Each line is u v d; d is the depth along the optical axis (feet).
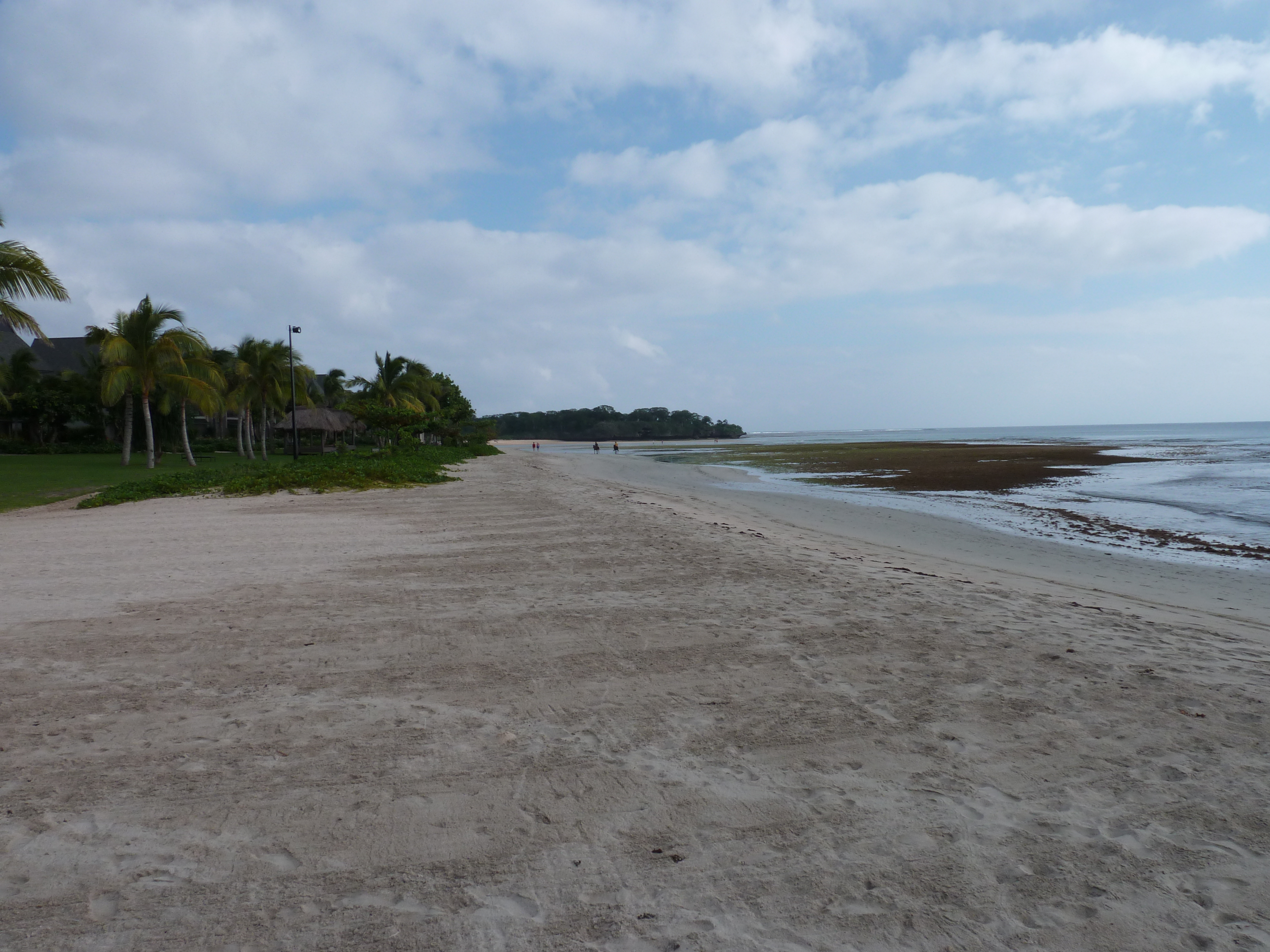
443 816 9.21
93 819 9.11
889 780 10.05
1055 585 26.21
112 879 7.91
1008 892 7.67
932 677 14.08
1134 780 9.99
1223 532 43.45
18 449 141.28
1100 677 14.03
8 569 26.14
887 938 7.00
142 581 23.76
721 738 11.44
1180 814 9.11
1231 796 9.52
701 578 23.59
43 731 11.78
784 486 81.41
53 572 25.40
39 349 187.93
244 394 135.54
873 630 17.34
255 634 17.35
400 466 80.69
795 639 16.63
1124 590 27.12
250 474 65.41
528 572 24.76
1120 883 7.80
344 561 27.09
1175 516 51.19
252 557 28.35
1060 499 62.85
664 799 9.59
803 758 10.73
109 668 14.88
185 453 125.08
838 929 7.12
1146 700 12.86
